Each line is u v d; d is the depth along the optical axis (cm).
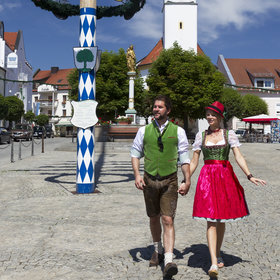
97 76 3966
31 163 1398
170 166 325
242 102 4297
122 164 1367
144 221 517
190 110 3653
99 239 429
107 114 4066
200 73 3638
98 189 814
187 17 4925
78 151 768
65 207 612
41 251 382
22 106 4906
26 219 525
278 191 812
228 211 319
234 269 335
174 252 386
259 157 1705
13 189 804
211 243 317
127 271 329
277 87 5581
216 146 336
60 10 830
